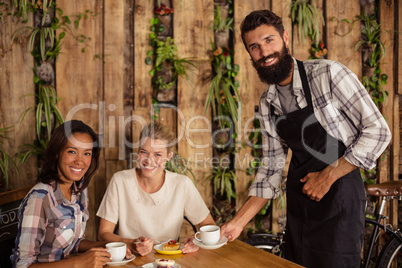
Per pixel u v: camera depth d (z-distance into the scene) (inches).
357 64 115.6
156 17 106.7
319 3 114.7
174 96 108.7
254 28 66.1
